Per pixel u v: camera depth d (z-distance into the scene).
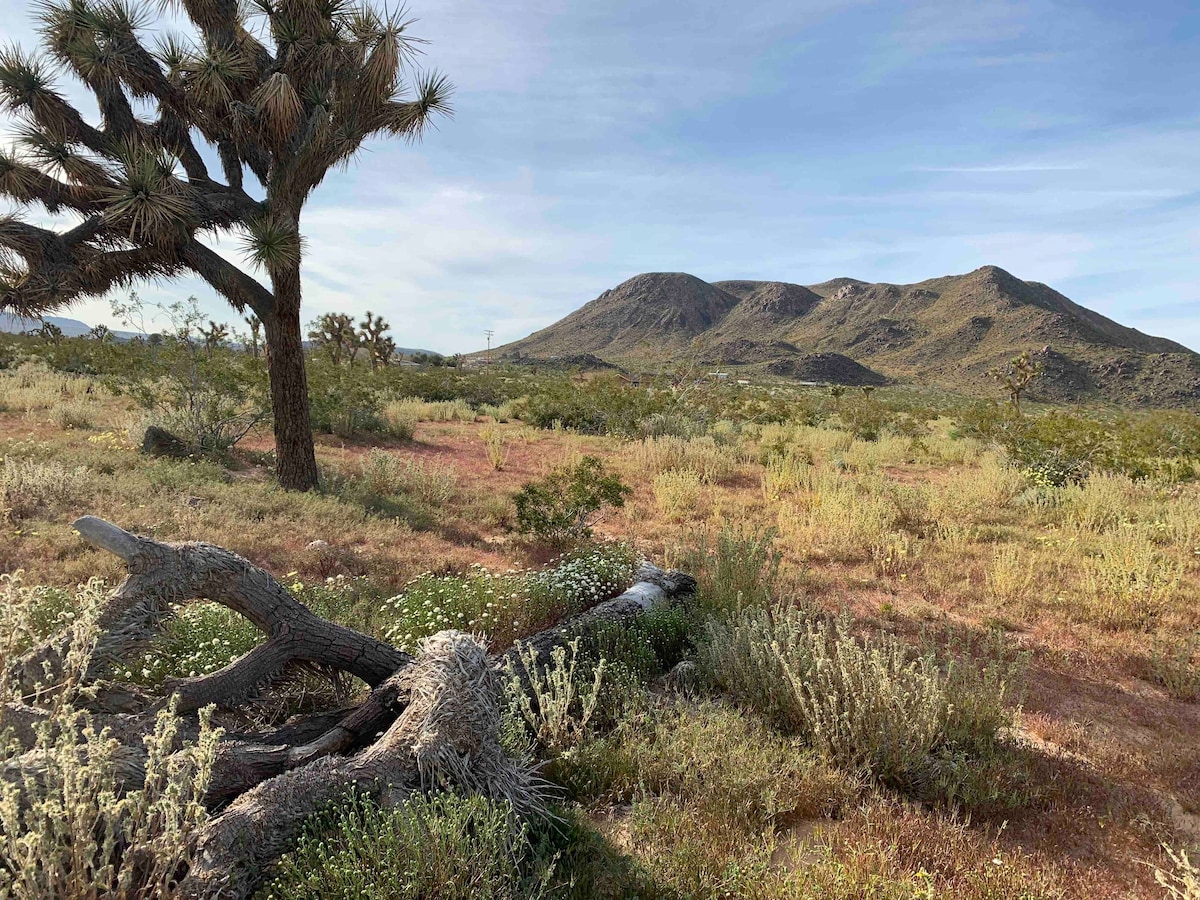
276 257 8.20
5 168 7.57
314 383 18.61
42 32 8.31
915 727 3.68
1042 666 5.41
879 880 2.64
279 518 7.88
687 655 5.12
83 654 2.69
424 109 9.17
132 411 15.18
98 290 8.36
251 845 2.42
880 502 9.83
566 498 9.09
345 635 3.50
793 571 7.48
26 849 2.09
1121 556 7.41
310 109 8.82
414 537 8.13
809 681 4.29
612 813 3.35
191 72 8.29
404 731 2.92
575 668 4.46
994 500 11.58
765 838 3.05
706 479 13.27
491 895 2.38
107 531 3.08
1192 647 5.53
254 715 3.53
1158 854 3.15
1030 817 3.43
